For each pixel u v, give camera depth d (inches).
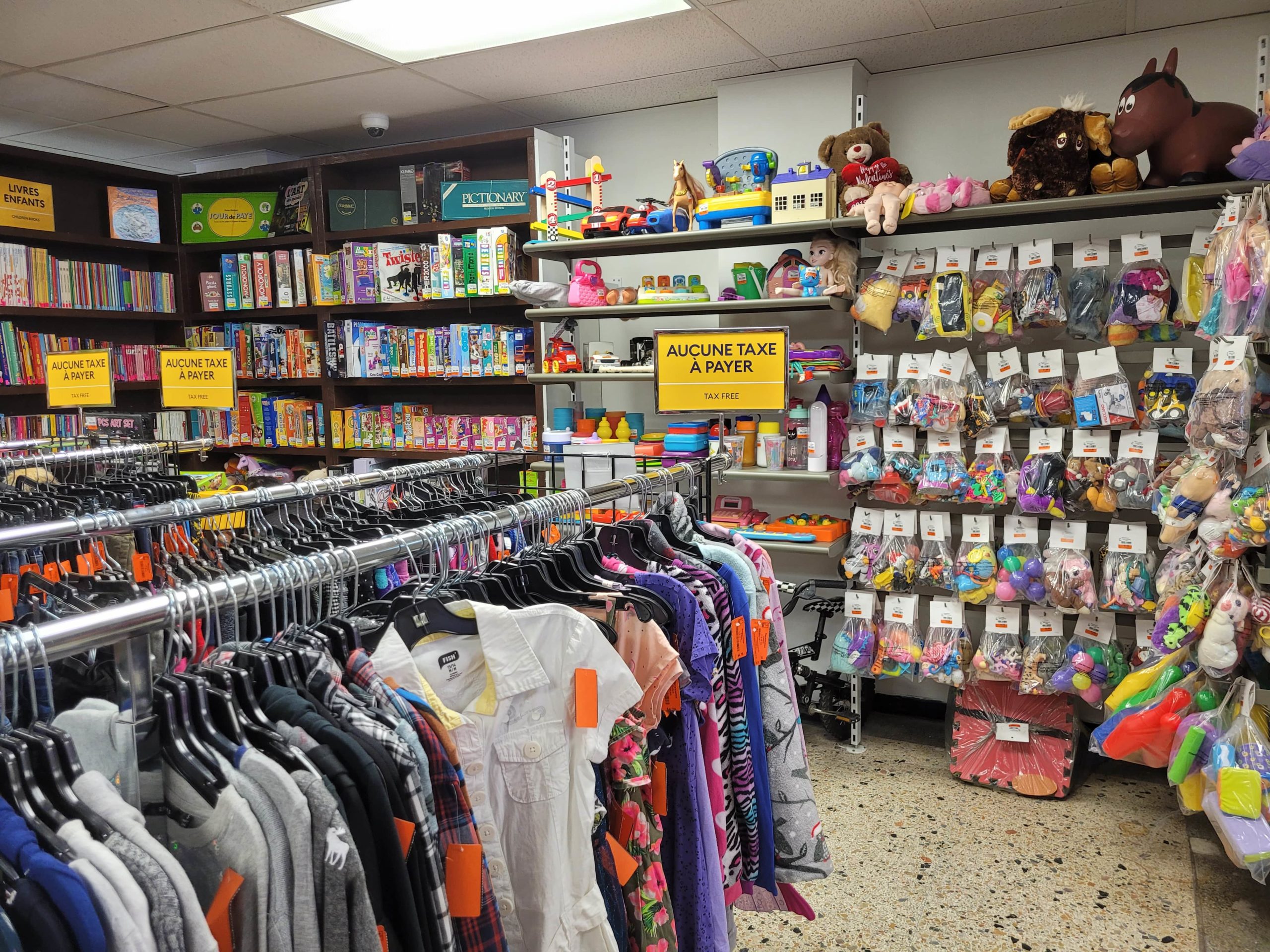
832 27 120.1
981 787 121.6
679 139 158.1
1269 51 109.1
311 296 179.5
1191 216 122.6
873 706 150.9
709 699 58.2
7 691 43.5
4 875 27.6
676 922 58.7
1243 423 87.0
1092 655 113.7
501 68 136.1
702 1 110.9
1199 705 93.8
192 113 160.4
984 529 122.0
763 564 73.1
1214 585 92.3
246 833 31.5
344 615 47.8
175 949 28.5
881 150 125.5
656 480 72.3
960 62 135.6
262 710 36.7
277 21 116.5
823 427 132.3
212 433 192.4
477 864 38.7
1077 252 113.7
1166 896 94.5
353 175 187.2
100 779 30.7
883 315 122.5
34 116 161.8
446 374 167.9
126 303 186.9
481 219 161.8
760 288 137.4
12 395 178.1
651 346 148.1
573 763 45.9
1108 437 114.3
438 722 39.6
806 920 92.2
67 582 61.8
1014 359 118.3
